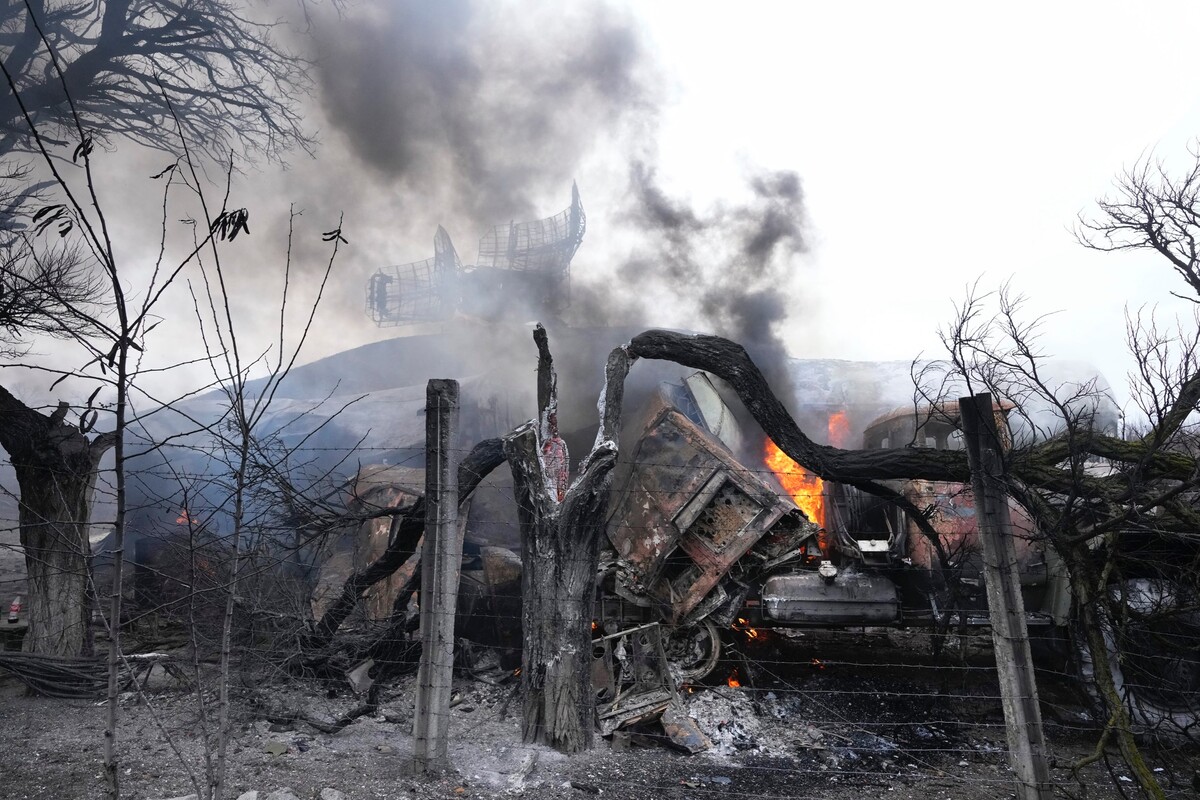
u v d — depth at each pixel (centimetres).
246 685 664
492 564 820
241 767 521
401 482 933
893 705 663
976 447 465
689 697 676
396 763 542
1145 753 573
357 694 705
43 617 777
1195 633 547
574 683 589
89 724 633
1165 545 540
